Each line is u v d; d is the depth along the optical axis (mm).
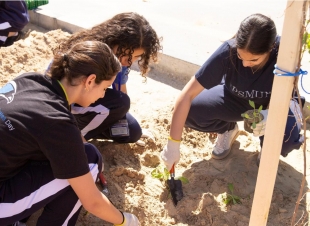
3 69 4012
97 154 2293
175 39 4520
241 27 2221
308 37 1628
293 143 2727
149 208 2693
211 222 2627
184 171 3027
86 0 5648
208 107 2879
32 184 2074
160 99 3859
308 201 2787
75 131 1892
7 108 1896
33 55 4230
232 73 2584
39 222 2242
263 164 1888
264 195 1953
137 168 2969
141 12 5223
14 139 1887
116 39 2340
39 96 1900
